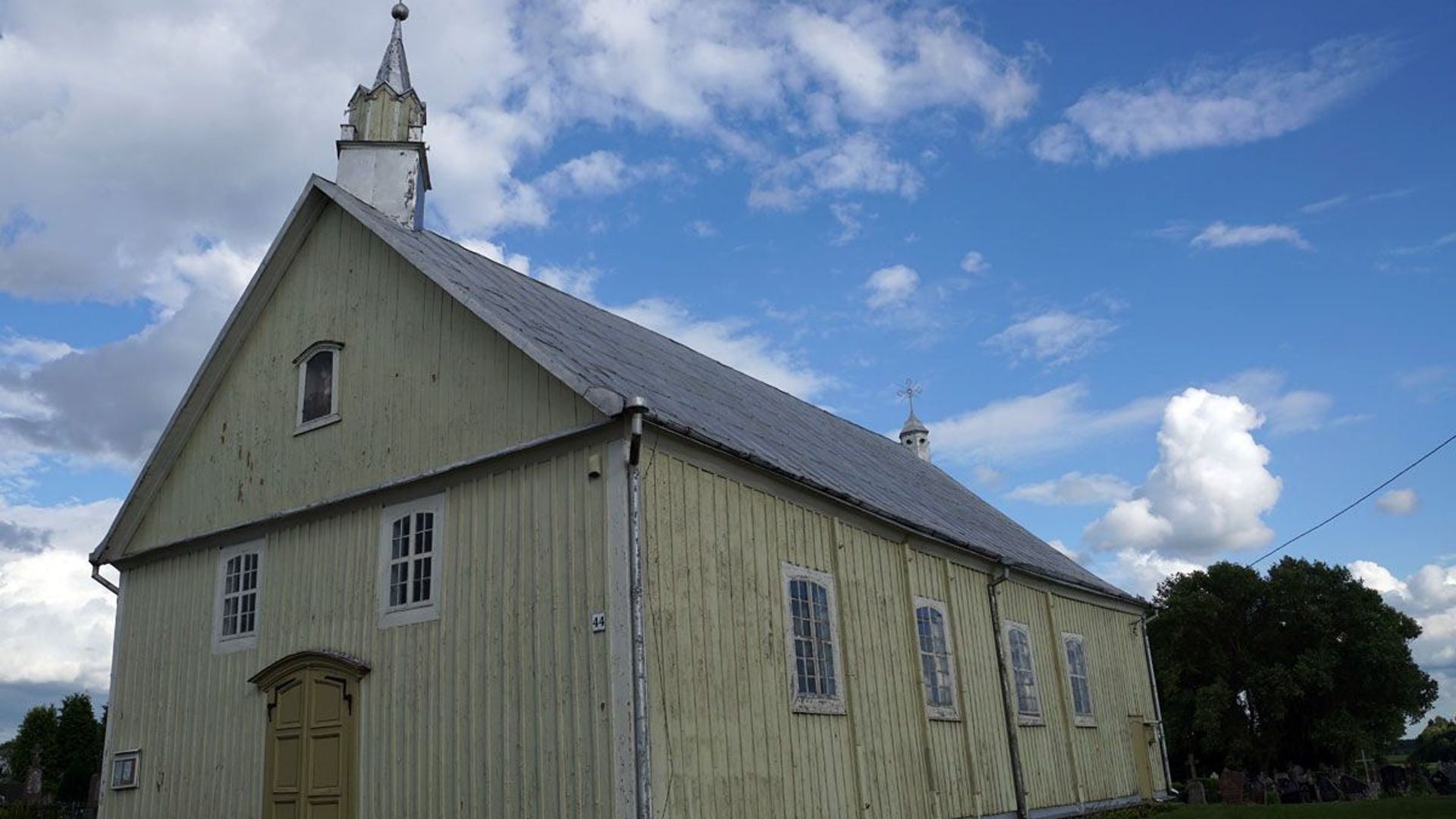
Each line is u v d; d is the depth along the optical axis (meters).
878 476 19.75
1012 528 26.30
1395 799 20.62
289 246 15.66
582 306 18.70
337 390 14.47
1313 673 38.69
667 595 11.17
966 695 16.88
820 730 13.15
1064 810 19.30
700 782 10.95
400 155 17.95
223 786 13.90
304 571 14.05
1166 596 43.31
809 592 13.66
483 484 12.45
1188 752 41.59
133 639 16.06
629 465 11.11
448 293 13.46
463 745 11.63
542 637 11.31
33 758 45.66
